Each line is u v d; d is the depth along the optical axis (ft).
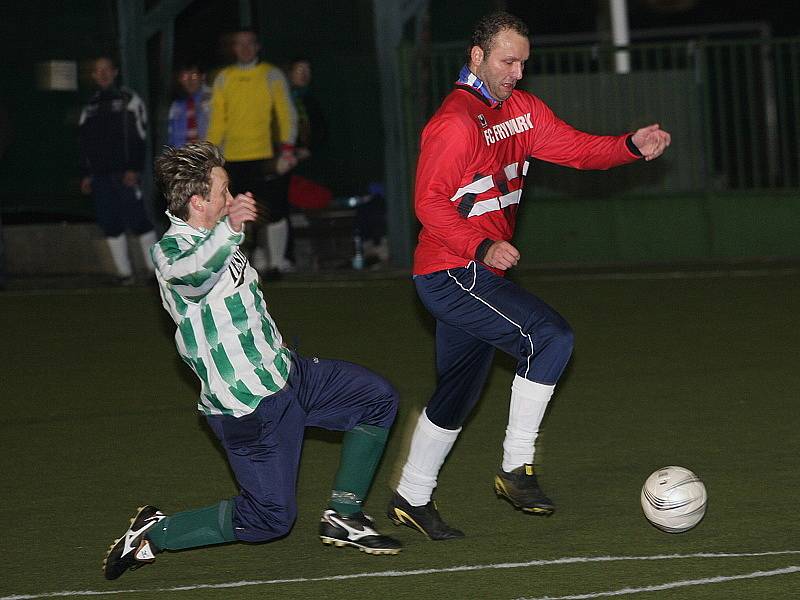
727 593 42.42
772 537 48.14
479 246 45.73
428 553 47.96
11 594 44.91
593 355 84.58
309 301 110.01
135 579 46.09
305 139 121.80
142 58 131.44
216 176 42.19
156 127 132.26
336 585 44.75
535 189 126.72
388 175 126.52
